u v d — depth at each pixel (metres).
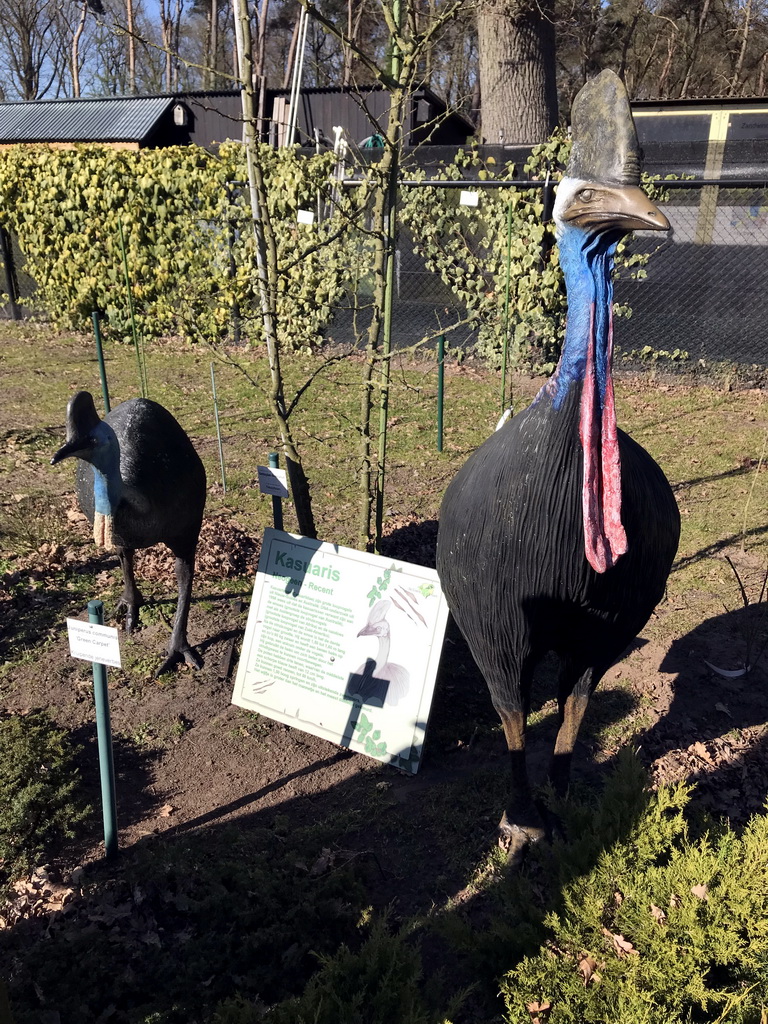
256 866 3.52
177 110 19.88
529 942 2.94
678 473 8.23
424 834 3.85
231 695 4.89
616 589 3.02
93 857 3.72
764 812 3.95
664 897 2.96
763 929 2.78
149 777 4.25
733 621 5.63
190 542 4.80
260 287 4.95
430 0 6.24
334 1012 2.64
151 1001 2.99
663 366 11.65
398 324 12.72
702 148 11.27
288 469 5.14
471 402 10.54
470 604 3.12
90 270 14.05
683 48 34.59
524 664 3.18
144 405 4.44
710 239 11.16
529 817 3.58
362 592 4.47
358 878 3.56
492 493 2.96
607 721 4.63
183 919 3.34
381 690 4.34
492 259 11.27
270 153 12.02
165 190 13.02
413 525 7.04
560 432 2.80
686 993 2.68
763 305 11.15
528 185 10.59
